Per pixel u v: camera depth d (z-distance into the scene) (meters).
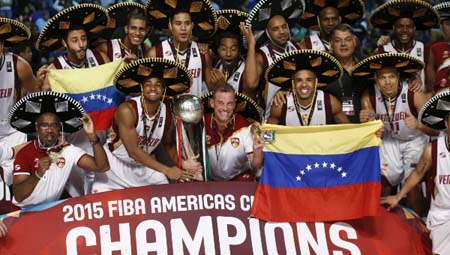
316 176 7.45
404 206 8.31
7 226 7.23
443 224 7.48
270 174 7.45
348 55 8.56
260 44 9.00
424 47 9.49
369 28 12.95
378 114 8.39
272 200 7.42
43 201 7.57
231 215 7.38
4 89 8.47
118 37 9.05
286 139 7.47
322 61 7.90
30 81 8.63
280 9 8.81
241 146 7.83
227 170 7.95
